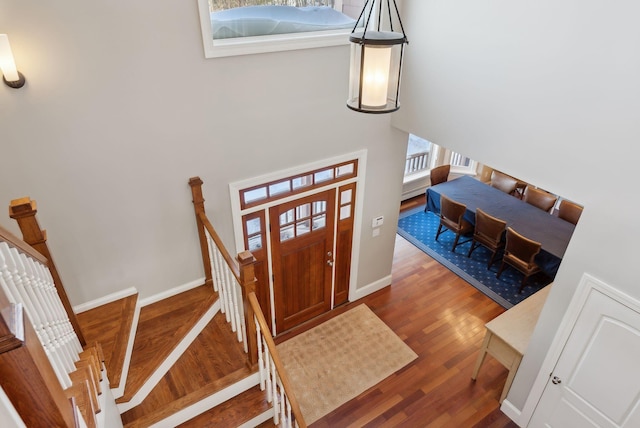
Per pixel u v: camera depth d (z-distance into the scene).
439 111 3.82
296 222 4.32
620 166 2.62
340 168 4.38
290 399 2.66
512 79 3.13
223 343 3.42
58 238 3.05
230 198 3.70
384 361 4.52
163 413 2.88
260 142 3.62
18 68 2.49
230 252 3.99
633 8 2.36
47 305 1.89
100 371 2.45
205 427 2.94
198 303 3.68
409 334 4.88
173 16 2.82
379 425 3.87
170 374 3.15
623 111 2.54
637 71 2.42
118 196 3.15
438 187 6.86
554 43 2.79
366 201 4.73
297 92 3.61
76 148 2.85
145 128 3.04
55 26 2.50
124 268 3.44
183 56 2.96
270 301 4.59
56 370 1.64
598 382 3.11
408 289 5.60
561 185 3.01
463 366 4.46
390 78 2.29
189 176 3.40
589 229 2.88
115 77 2.79
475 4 3.21
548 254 5.18
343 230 4.78
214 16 3.07
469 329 4.95
